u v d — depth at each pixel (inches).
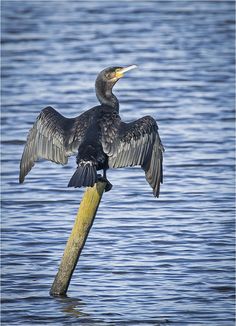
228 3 1627.7
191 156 791.7
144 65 1174.3
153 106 969.5
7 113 945.5
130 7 1593.3
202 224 629.0
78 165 394.3
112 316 494.9
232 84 1075.9
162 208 663.1
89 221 488.7
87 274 547.8
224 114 935.7
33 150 420.8
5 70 1159.6
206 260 567.5
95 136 403.2
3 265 565.0
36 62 1202.6
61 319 492.4
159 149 409.1
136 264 561.0
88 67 1162.6
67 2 1653.5
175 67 1163.9
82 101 988.6
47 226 629.0
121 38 1339.8
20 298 518.3
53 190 710.5
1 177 742.5
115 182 729.0
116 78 433.4
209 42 1314.0
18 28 1419.8
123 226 625.0
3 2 1656.0
